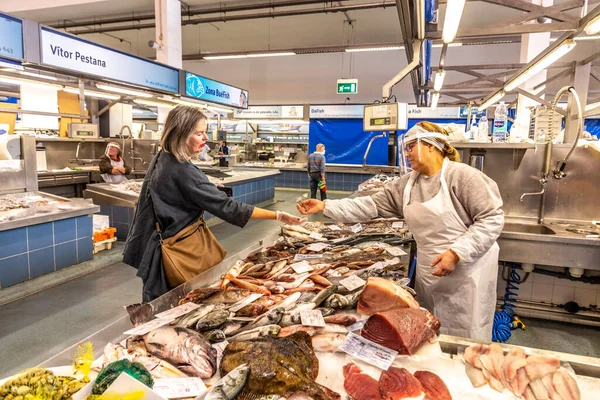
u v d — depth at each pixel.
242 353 0.92
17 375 0.81
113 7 9.25
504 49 11.70
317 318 1.17
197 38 12.15
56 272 3.76
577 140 2.62
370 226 2.49
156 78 5.59
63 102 7.68
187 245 1.82
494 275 1.97
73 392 0.78
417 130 1.86
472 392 0.89
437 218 1.82
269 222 7.11
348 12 9.77
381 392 0.88
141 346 1.01
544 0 5.73
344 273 1.61
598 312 2.94
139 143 7.12
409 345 1.00
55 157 7.33
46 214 3.60
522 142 2.85
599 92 11.10
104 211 5.10
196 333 1.05
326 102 14.05
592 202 3.04
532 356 0.97
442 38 3.04
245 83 14.77
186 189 1.74
